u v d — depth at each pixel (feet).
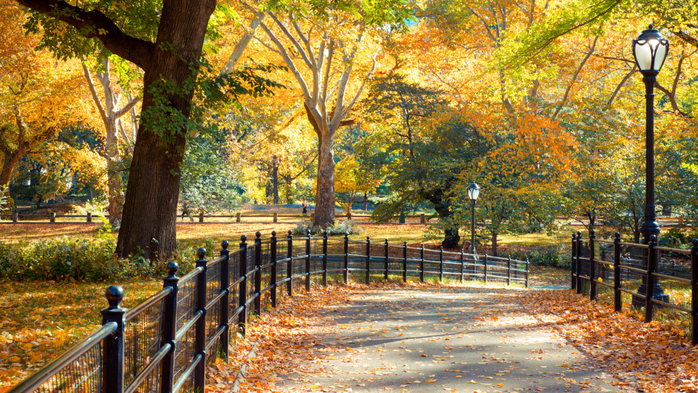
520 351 22.15
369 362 20.68
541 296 39.37
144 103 43.29
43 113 118.42
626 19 78.79
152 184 44.11
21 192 181.88
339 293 42.50
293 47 105.91
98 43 51.11
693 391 15.81
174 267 12.05
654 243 25.21
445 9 99.14
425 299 40.09
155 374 11.25
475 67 119.34
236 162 136.87
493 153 85.66
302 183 216.74
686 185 80.89
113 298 7.80
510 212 86.38
